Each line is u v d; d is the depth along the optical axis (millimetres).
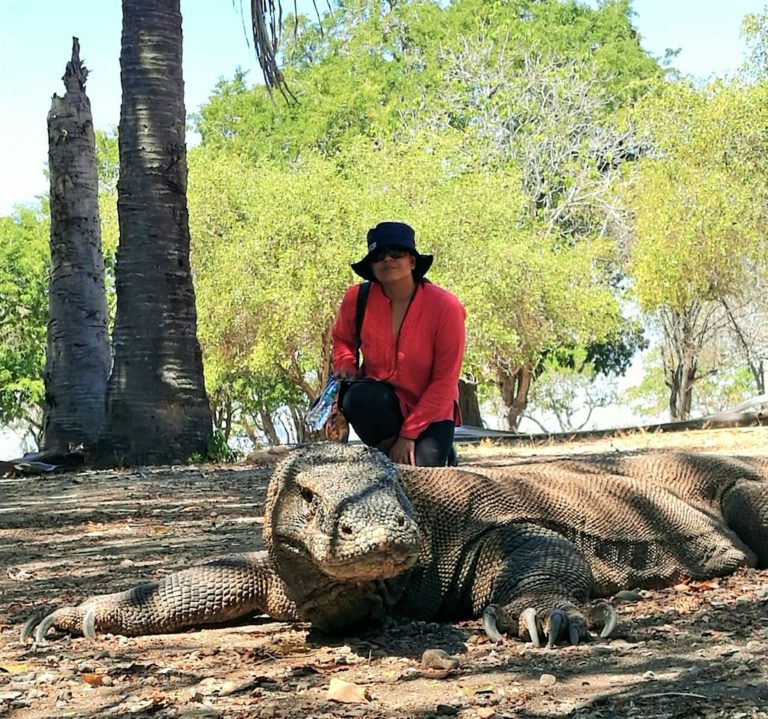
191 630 4945
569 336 38094
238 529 8469
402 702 3621
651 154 41438
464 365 34938
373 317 6438
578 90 43188
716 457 6441
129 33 15281
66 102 16578
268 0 13750
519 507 5336
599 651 4211
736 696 3467
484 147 40906
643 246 34281
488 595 5004
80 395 16375
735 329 38438
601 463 6188
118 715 3566
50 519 9430
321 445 4559
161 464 14906
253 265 33469
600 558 5605
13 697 3812
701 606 5078
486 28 45906
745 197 32344
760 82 33844
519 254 34438
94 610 4859
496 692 3684
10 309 41375
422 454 6293
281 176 34438
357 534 3910
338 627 4680
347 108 45312
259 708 3580
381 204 33281
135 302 15094
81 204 16547
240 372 37938
